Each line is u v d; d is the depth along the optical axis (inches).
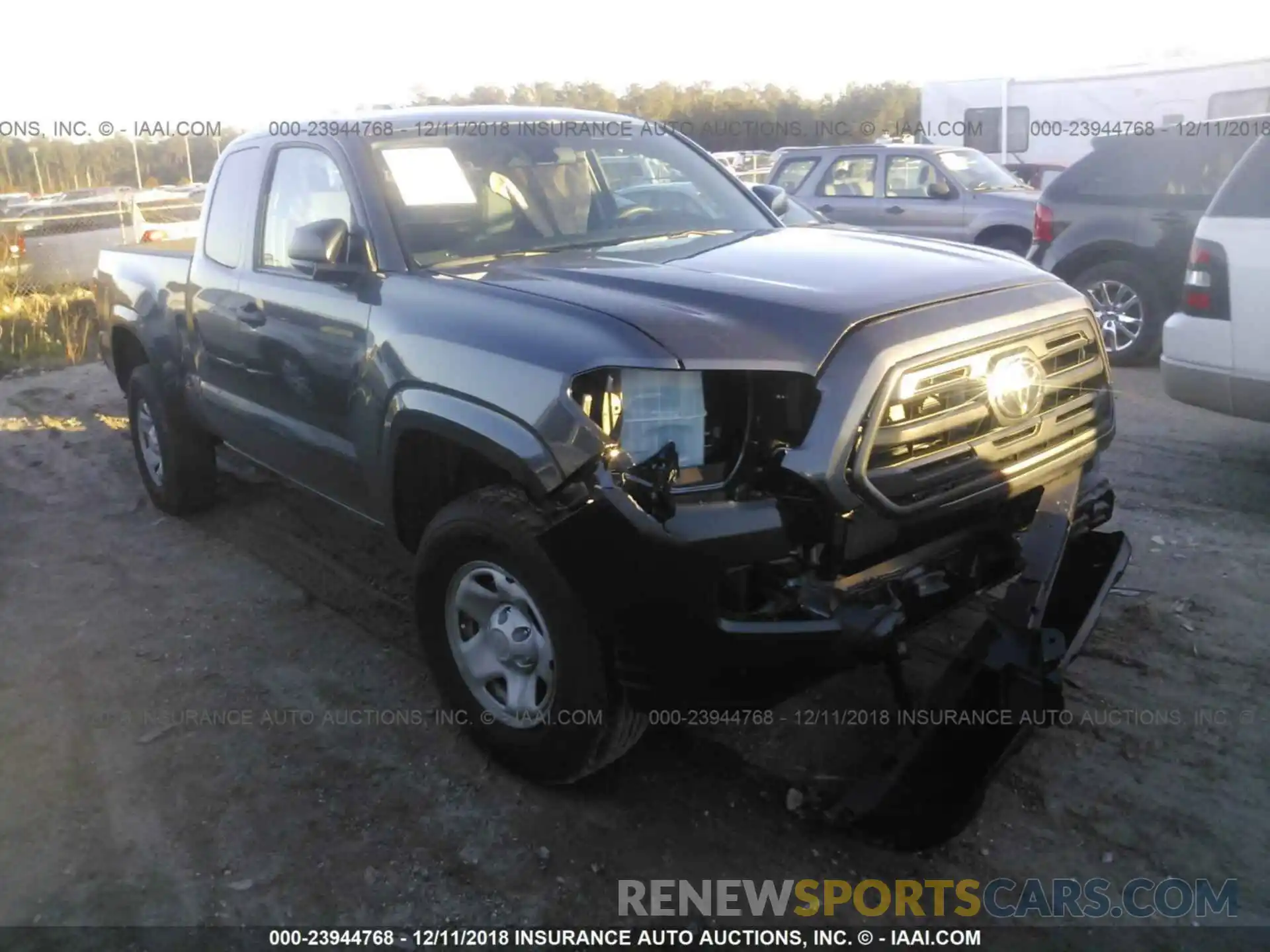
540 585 124.0
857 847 127.1
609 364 116.2
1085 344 141.3
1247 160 218.7
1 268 560.4
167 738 152.2
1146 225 336.8
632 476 114.0
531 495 121.3
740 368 114.1
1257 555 192.5
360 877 124.1
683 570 112.7
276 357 173.9
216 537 227.3
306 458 172.6
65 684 168.4
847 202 528.7
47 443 308.0
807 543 116.0
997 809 132.0
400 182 162.1
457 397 130.7
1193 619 171.9
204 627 185.3
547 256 156.6
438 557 137.7
